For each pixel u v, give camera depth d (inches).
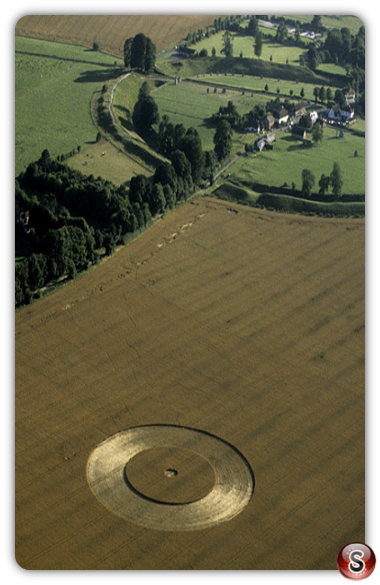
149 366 5639.8
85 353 5772.6
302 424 5088.6
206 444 4904.0
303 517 4360.2
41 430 4987.7
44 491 4512.8
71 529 4266.7
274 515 4375.0
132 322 6181.1
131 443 4899.1
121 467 4712.1
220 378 5526.6
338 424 5088.6
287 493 4530.0
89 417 5108.3
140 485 4581.7
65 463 4726.9
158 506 4434.1
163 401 5275.6
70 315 6245.1
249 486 4586.6
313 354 5846.5
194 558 4092.0
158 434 4977.9
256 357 5787.4
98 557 4084.6
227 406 5246.1
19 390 5354.3
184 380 5497.1
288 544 4185.5
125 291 6619.1
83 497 4485.7
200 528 4291.3
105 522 4318.4
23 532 4232.3
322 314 6387.8
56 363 5649.6
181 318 6264.8
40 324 6117.1
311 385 5482.3
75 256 6776.6
